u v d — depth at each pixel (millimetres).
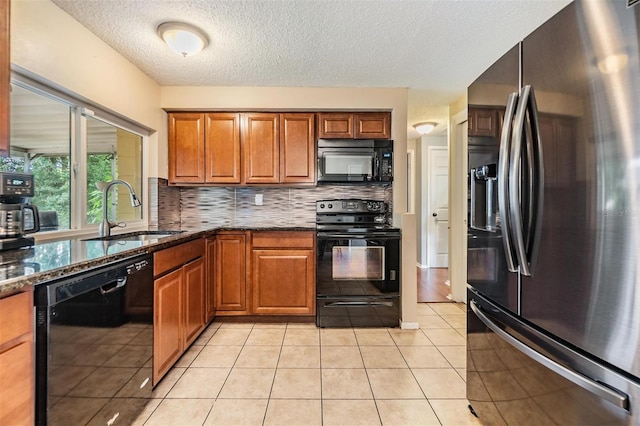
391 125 3039
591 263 880
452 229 3525
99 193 2227
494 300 1357
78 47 1872
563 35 953
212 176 2977
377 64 2482
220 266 2797
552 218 1008
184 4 1726
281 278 2795
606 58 824
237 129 2990
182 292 2072
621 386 811
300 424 1519
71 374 1109
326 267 2734
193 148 2977
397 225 2873
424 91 3092
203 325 2494
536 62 1066
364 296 2738
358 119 3039
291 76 2701
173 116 2973
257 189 3330
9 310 908
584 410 910
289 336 2539
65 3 1696
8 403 902
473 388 1568
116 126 2398
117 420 1368
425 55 2342
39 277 969
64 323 1080
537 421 1092
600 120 844
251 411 1608
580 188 907
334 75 2688
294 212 3330
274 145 3000
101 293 1267
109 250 1413
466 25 1961
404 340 2473
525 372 1158
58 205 1903
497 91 1308
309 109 2973
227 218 3332
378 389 1804
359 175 2957
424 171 5234
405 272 2729
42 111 1790
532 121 1079
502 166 1169
